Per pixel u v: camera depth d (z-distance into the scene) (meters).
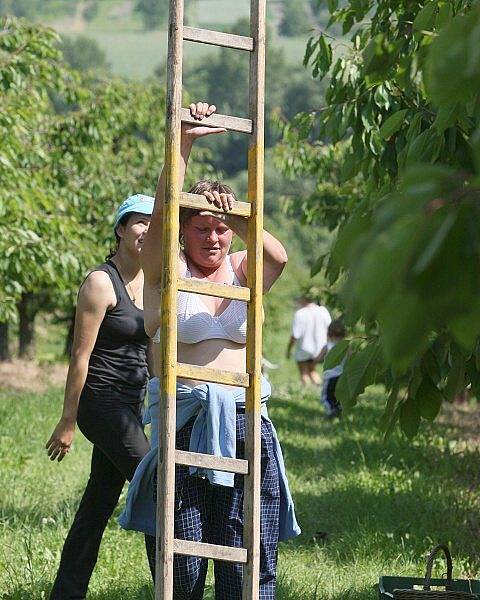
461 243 4.55
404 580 13.80
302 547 19.41
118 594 15.20
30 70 38.69
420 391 10.76
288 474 28.03
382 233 4.63
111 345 14.09
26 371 66.31
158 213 11.20
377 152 14.40
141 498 12.03
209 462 10.72
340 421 42.19
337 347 10.77
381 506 23.03
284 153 43.09
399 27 13.43
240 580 11.41
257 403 10.90
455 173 4.76
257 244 10.97
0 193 36.75
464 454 30.48
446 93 5.03
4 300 39.19
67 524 19.86
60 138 53.22
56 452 14.15
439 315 4.55
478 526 20.95
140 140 67.19
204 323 11.46
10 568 16.44
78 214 54.72
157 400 11.92
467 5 10.61
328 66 15.75
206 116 10.79
